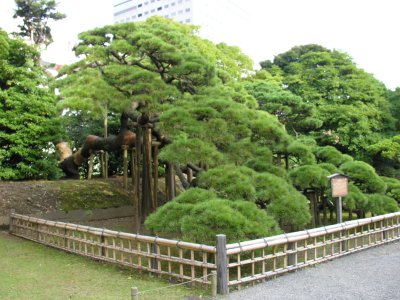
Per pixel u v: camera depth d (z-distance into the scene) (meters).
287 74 25.23
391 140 18.92
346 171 12.59
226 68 20.19
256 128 10.25
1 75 16.27
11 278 7.64
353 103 21.14
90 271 8.23
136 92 11.24
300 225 9.19
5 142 16.05
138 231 12.84
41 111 16.48
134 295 5.33
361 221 10.00
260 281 7.38
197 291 6.81
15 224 12.63
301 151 11.13
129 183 19.12
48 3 29.77
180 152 9.08
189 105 10.33
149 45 10.77
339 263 8.70
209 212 7.45
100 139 17.58
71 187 17.09
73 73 12.35
